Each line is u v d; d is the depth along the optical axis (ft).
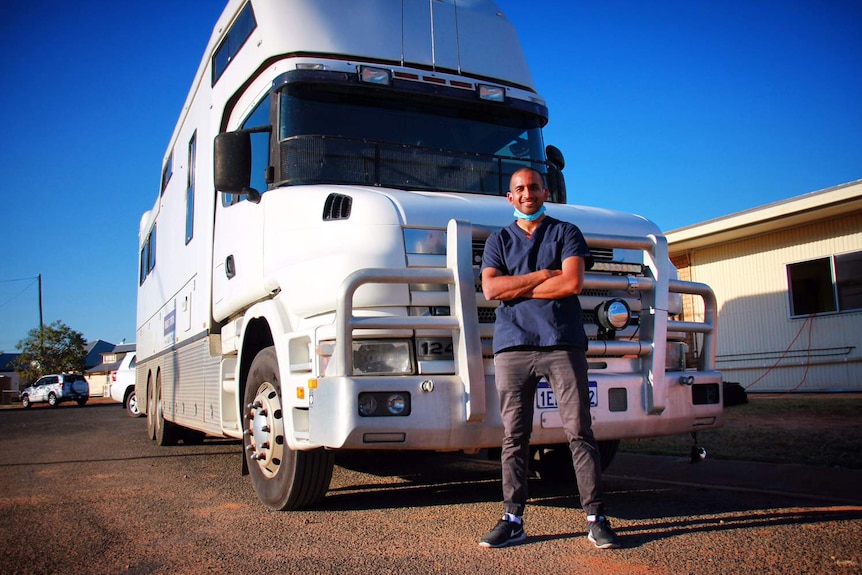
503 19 22.07
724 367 48.21
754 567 11.08
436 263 14.57
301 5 19.08
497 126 19.88
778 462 19.61
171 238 30.60
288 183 17.24
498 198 17.07
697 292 16.78
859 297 41.27
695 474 19.58
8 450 34.60
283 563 12.23
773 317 45.57
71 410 94.73
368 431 13.15
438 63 19.89
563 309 12.75
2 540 14.69
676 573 10.88
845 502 15.40
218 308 21.20
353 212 14.96
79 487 21.44
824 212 41.09
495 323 13.23
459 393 13.79
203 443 34.65
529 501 17.04
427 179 18.24
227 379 20.59
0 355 262.26
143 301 41.39
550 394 14.51
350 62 18.56
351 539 13.61
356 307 14.34
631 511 15.28
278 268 16.53
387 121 18.44
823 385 42.70
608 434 14.94
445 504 16.78
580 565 11.43
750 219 43.47
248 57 20.04
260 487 16.96
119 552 13.47
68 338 183.73
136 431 44.55
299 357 15.38
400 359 13.97
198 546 13.62
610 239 15.38
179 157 29.19
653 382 15.35
